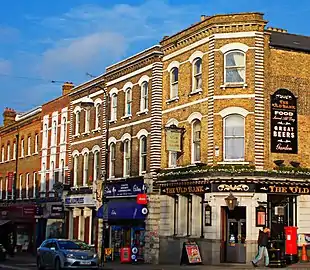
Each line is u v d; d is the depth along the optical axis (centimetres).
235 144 3059
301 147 3139
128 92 3997
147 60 3728
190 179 3177
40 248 3066
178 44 3462
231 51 3111
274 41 3231
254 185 2984
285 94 3117
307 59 3206
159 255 3475
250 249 2966
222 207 3052
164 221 3466
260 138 3027
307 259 3106
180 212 3362
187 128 3331
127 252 3500
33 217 5278
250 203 2984
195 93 3272
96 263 2841
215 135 3081
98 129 4369
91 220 4441
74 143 4769
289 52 3162
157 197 3519
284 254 3014
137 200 3541
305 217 3120
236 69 3095
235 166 2998
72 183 4750
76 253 2802
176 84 3503
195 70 3322
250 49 3072
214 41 3134
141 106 3781
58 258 2823
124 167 3941
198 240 3138
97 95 4438
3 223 5725
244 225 3041
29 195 5644
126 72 4012
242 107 3053
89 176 4456
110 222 4078
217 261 3014
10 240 5412
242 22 3083
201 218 3206
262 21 3073
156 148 3569
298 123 3147
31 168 5653
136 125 3822
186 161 3312
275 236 3089
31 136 5731
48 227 5106
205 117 3172
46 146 5344
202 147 3181
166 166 3506
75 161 4756
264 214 2984
